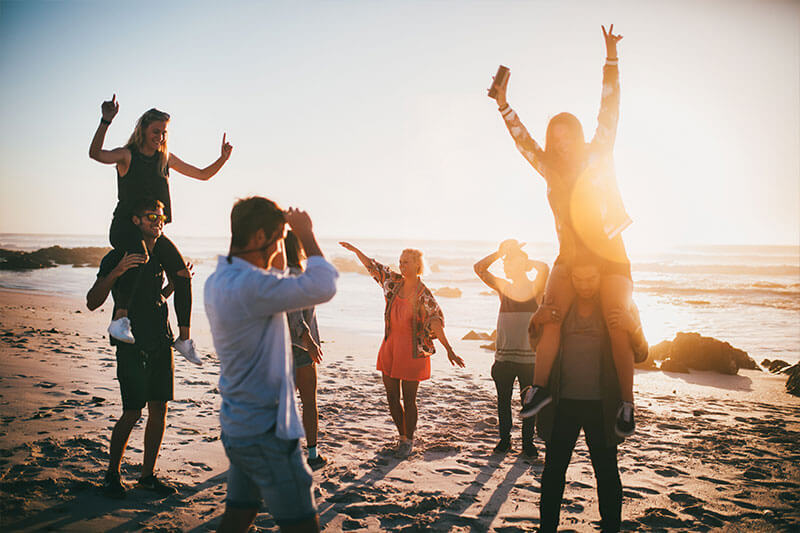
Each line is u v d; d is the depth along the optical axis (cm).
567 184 320
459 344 1338
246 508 262
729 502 432
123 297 390
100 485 408
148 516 369
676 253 10225
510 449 559
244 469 251
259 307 241
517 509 411
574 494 445
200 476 445
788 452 563
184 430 561
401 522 383
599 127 323
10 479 409
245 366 247
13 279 3059
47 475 419
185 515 374
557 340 338
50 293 2284
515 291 554
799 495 447
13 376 732
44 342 1027
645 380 982
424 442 575
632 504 427
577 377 338
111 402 639
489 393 823
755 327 1895
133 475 436
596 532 375
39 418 561
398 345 539
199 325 1502
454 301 2694
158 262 412
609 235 316
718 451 563
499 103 342
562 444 342
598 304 338
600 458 339
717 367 1070
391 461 511
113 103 393
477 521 388
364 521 383
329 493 430
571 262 330
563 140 318
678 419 700
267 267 273
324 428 609
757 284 3878
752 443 595
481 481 468
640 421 686
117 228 401
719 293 3256
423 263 545
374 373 934
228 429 249
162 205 409
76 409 603
